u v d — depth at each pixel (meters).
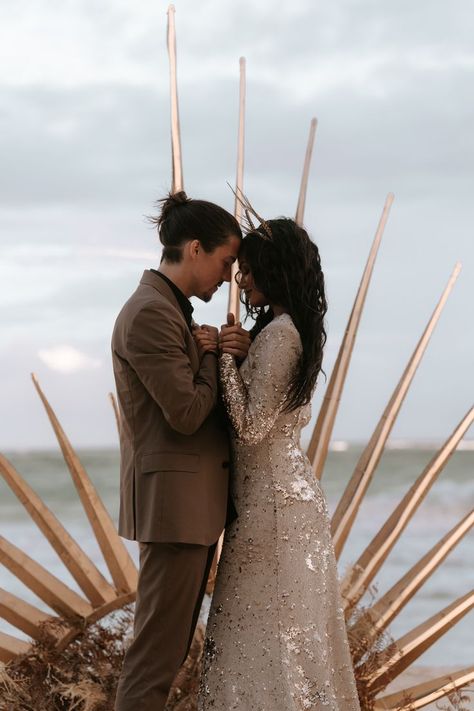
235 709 2.85
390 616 3.45
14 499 19.55
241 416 2.87
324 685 2.87
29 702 3.21
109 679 3.23
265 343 2.93
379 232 3.86
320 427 3.70
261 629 2.88
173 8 3.90
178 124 3.84
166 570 2.86
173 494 2.84
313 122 3.94
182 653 2.90
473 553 12.00
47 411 3.52
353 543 13.23
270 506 2.93
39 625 3.35
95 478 24.86
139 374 2.82
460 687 3.46
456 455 31.28
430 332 3.74
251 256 3.06
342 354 3.75
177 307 2.99
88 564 3.45
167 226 3.06
